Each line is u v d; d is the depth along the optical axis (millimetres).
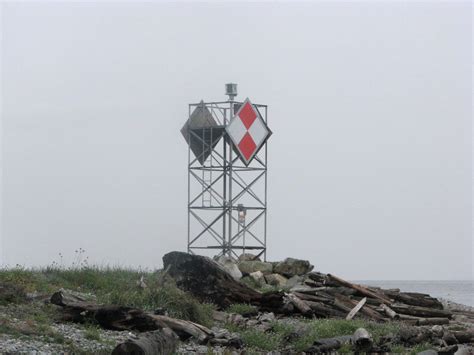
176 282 29188
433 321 30734
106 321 22203
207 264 29172
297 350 22516
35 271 28906
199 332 22469
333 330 25141
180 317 24828
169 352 19484
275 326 25328
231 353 20797
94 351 18766
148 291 25875
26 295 23844
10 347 17938
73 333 20625
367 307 30938
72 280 28672
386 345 23859
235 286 29250
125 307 22312
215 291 29016
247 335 23453
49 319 21844
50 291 25406
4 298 22969
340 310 29984
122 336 21297
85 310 22344
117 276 29750
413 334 25391
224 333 23453
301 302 29234
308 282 34469
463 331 27766
